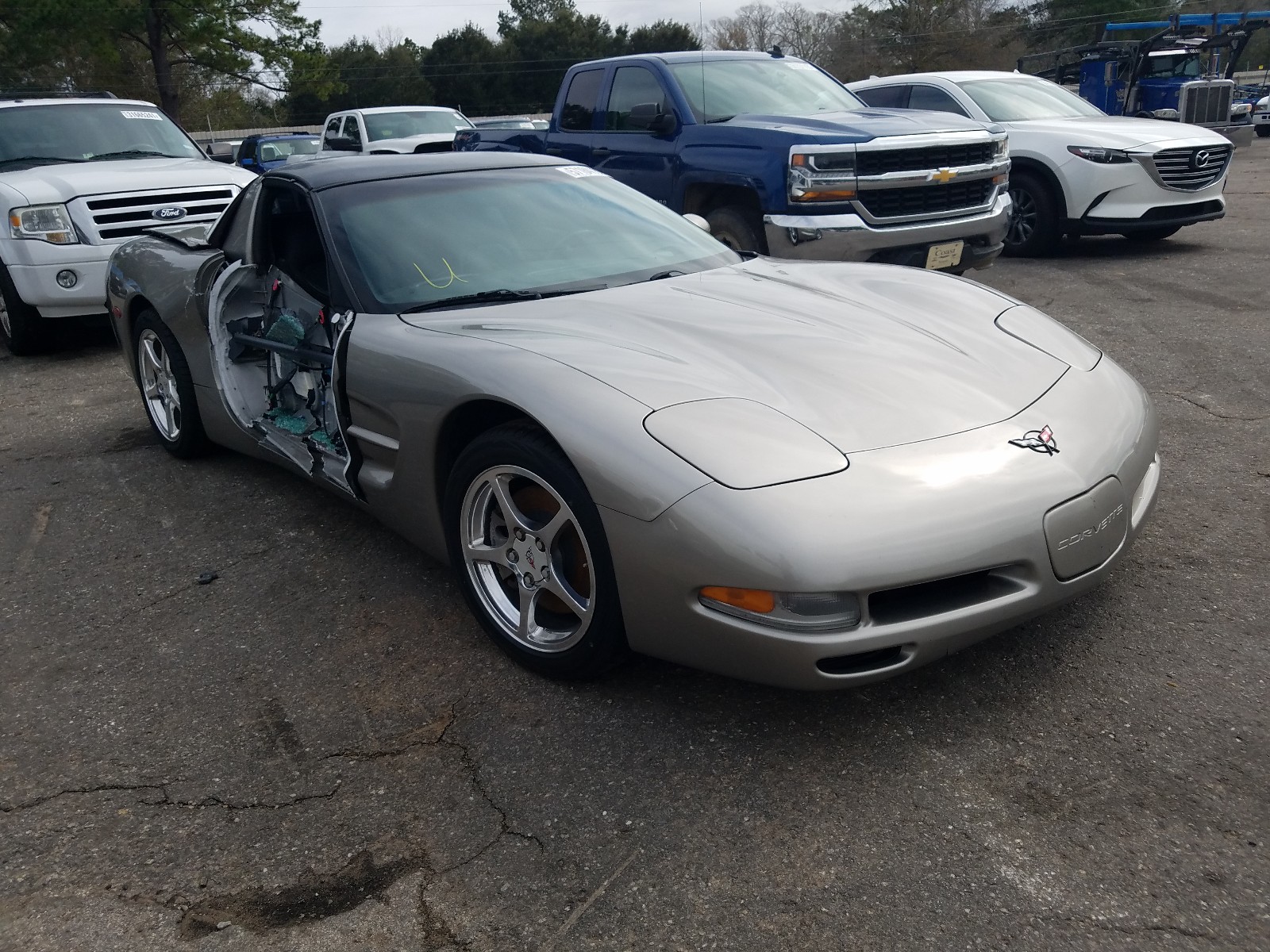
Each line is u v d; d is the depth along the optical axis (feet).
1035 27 176.55
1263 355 17.44
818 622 6.88
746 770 7.52
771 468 7.16
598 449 7.54
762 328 9.16
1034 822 6.79
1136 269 26.84
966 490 7.22
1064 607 9.46
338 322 10.38
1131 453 8.32
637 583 7.48
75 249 22.43
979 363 8.76
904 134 20.71
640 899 6.39
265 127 200.95
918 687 8.39
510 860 6.81
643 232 11.93
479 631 9.85
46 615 10.91
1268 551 10.33
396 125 48.24
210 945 6.27
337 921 6.40
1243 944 5.73
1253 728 7.57
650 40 206.08
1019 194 29.78
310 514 13.19
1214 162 28.58
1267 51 194.70
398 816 7.32
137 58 139.13
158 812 7.54
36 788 7.91
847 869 6.50
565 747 7.95
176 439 15.24
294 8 121.39
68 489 14.76
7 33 110.83
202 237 14.89
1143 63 71.05
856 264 11.91
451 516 9.20
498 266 10.78
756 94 24.11
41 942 6.38
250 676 9.37
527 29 205.26
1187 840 6.53
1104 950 5.75
